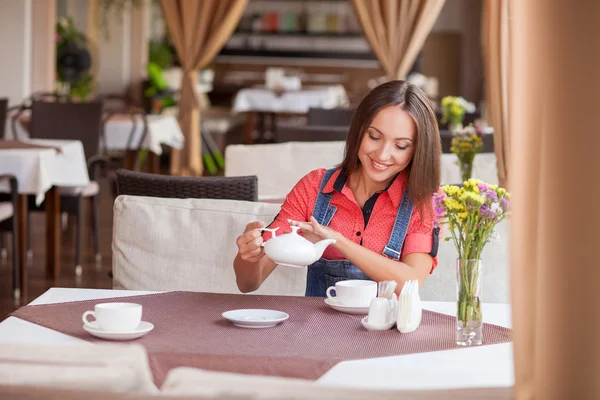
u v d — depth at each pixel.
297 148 5.22
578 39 1.31
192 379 1.17
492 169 4.78
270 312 2.24
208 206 3.02
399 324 2.12
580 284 1.33
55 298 2.39
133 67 15.05
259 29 18.00
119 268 3.02
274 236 2.30
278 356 1.85
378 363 1.84
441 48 18.28
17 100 9.91
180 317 2.21
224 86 17.09
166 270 2.99
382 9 8.95
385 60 8.97
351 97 14.22
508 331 2.16
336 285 2.36
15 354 1.23
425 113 2.49
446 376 1.65
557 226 1.34
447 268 3.15
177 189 3.29
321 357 1.87
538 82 1.34
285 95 13.15
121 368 1.19
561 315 1.34
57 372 1.18
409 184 2.53
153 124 8.38
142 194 3.32
